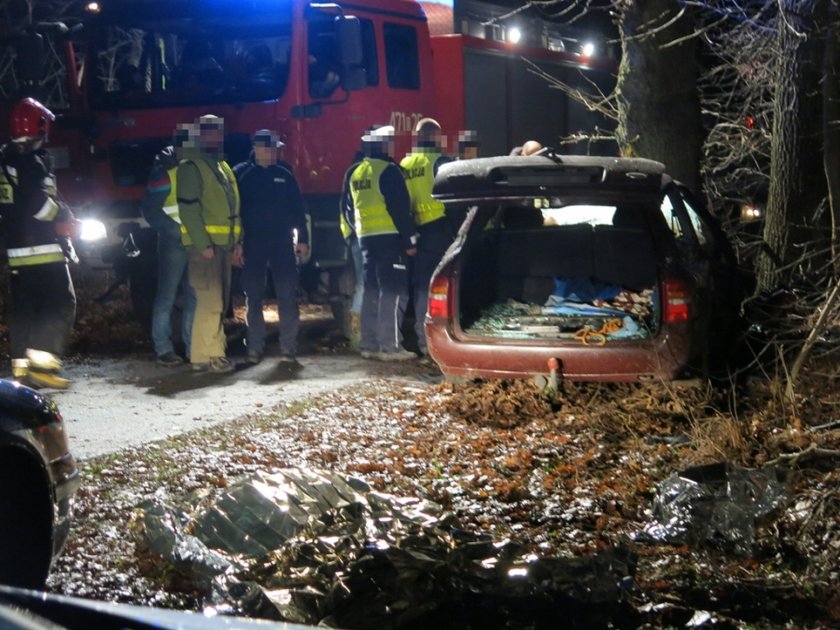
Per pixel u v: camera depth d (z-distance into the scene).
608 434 7.45
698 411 7.64
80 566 5.31
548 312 8.53
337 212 11.59
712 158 13.25
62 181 12.02
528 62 15.09
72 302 9.07
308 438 7.64
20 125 8.75
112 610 2.26
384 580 4.93
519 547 5.37
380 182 10.17
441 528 5.67
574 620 4.84
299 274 11.75
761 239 11.40
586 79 16.14
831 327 8.36
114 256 11.95
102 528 5.81
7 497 4.53
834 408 7.71
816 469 6.56
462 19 13.88
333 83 11.50
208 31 11.59
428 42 12.70
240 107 11.46
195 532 5.45
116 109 11.87
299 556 5.20
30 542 4.59
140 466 6.93
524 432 7.64
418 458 7.18
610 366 7.89
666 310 7.85
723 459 6.85
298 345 11.51
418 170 10.41
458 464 7.04
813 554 5.62
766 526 5.80
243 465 6.98
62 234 9.01
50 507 4.65
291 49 11.30
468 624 4.82
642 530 5.92
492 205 8.27
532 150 10.62
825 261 10.11
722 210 13.56
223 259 10.02
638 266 8.88
